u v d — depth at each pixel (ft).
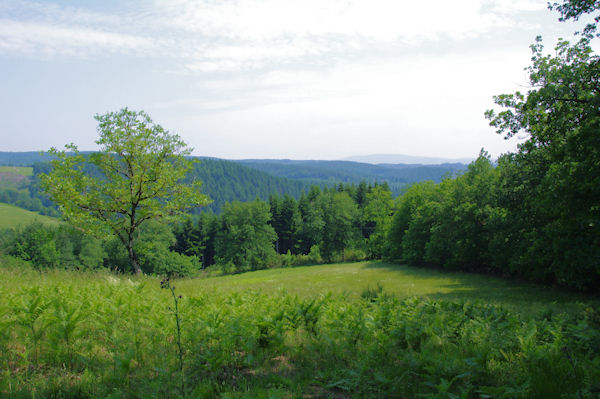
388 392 14.66
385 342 19.93
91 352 16.87
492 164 130.72
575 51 46.80
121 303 23.99
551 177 47.70
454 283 92.99
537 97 46.42
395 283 96.78
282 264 268.41
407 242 168.35
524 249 83.05
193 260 248.93
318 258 272.92
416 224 164.86
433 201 160.66
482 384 15.47
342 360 18.76
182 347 18.30
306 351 19.99
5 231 223.30
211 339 19.26
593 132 37.60
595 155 39.96
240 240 253.85
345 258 277.03
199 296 29.07
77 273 42.63
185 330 19.65
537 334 20.99
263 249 252.62
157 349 18.04
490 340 19.75
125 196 65.41
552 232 62.90
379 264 198.90
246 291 37.01
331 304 27.43
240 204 265.75
